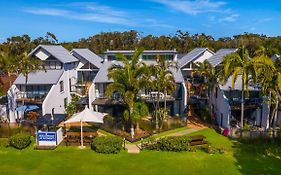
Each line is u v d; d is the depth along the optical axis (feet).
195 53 188.24
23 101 138.51
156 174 80.12
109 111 144.36
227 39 376.89
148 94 144.05
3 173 81.20
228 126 119.85
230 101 129.29
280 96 109.81
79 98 162.91
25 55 134.82
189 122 138.62
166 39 371.15
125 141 109.91
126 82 112.78
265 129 114.73
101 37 377.71
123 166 85.66
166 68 133.28
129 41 380.17
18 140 100.58
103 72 151.12
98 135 112.16
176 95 146.10
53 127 119.85
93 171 82.38
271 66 105.81
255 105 127.65
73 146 104.06
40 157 93.45
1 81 158.92
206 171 81.61
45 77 145.69
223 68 118.83
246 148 99.81
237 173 80.02
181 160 89.92
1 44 285.02
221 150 95.91
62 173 81.20
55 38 344.90
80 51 188.75
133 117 111.45
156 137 114.73
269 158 91.25
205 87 150.61
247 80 109.70
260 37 331.57
